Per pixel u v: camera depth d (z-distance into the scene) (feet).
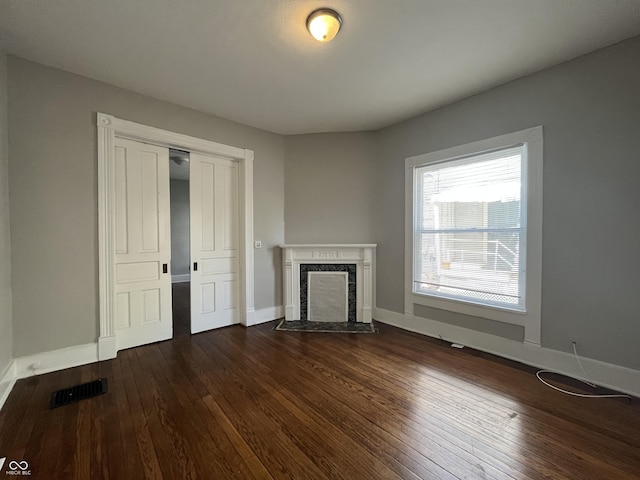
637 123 7.00
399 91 9.65
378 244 13.19
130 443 5.41
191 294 11.48
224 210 12.31
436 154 11.00
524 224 8.98
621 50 7.15
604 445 5.38
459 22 6.50
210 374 8.15
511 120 9.05
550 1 5.89
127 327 9.96
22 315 7.80
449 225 10.89
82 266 8.69
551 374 8.21
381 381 7.78
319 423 6.01
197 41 7.13
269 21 6.46
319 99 10.19
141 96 9.70
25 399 6.83
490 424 5.99
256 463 4.95
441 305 11.02
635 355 7.10
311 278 13.23
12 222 7.64
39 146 8.00
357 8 6.07
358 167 13.35
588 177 7.70
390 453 5.18
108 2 5.87
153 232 10.49
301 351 9.81
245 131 12.39
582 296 7.86
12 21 6.37
